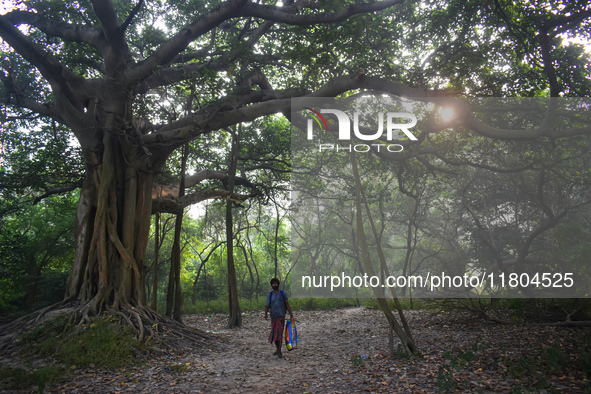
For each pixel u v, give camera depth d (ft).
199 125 39.55
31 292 63.87
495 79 45.44
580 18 40.57
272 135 67.77
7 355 28.30
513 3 44.65
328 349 31.73
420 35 50.16
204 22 37.70
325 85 40.81
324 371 24.08
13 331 32.40
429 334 35.27
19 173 50.62
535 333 32.04
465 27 45.68
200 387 21.12
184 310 71.67
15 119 55.52
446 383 18.66
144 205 41.37
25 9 44.29
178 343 32.32
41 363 26.07
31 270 64.28
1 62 44.70
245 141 66.85
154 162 42.86
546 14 41.47
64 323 31.24
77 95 40.42
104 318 32.35
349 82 39.88
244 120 42.16
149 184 42.11
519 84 45.52
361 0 41.81
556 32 42.39
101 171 39.19
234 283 52.19
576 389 17.81
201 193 48.85
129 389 20.77
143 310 36.47
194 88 40.42
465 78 44.24
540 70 45.70
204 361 27.84
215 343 34.68
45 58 37.70
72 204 67.67
